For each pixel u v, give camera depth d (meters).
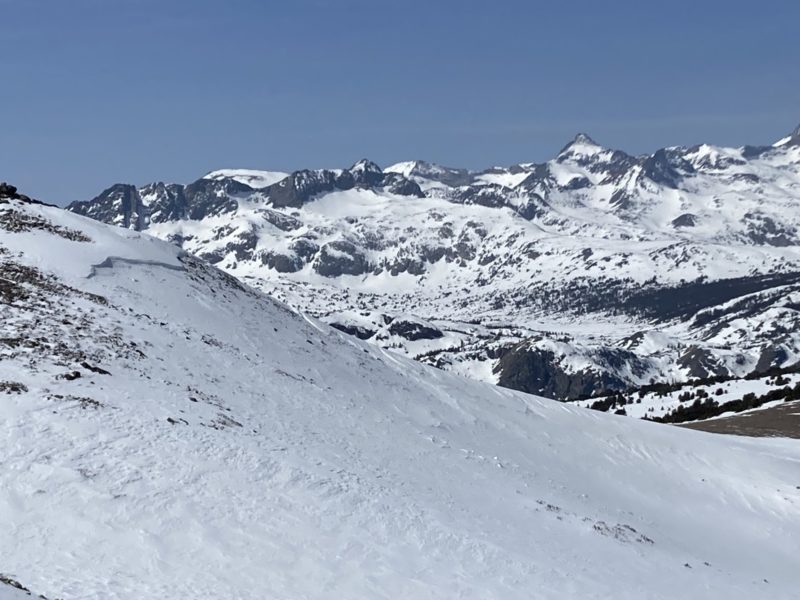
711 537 56.66
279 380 57.66
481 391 76.06
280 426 48.78
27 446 36.06
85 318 52.59
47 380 42.16
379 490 42.38
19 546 30.47
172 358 52.56
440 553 37.88
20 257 58.59
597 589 38.69
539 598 36.22
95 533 32.28
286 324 71.25
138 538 32.66
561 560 41.22
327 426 52.59
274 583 32.09
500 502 48.25
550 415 74.69
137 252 66.88
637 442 72.38
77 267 60.16
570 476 61.72
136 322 55.69
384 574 34.78
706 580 44.66
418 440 56.97
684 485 66.12
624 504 58.66
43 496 33.38
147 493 35.31
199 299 65.38
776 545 57.91
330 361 67.44
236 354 58.97
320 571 33.78
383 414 60.34
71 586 28.53
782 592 46.78
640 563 44.56
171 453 38.81
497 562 38.41
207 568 32.03
